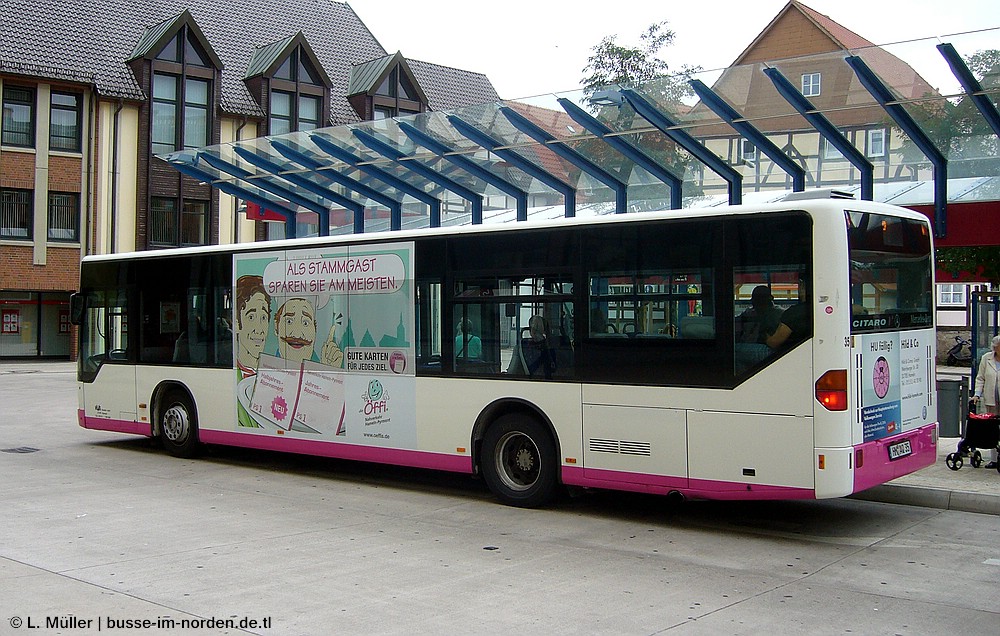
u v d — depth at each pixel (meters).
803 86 12.07
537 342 9.92
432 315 10.77
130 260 14.34
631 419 9.23
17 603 6.48
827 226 8.24
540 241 9.94
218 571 7.43
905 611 6.49
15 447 14.98
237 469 12.88
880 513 9.96
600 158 14.49
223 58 41.34
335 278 11.70
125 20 39.44
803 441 8.24
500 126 13.76
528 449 10.17
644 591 6.95
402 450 11.01
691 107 12.62
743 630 6.02
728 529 9.20
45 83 35.75
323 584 7.07
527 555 8.09
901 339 9.08
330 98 42.25
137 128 37.47
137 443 15.43
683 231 8.99
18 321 36.97
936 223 12.41
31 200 35.81
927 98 11.43
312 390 11.91
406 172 16.48
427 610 6.40
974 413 11.62
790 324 8.35
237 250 12.88
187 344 13.55
